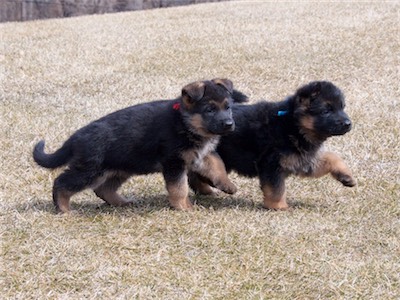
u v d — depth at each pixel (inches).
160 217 113.8
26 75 179.0
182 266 102.3
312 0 276.7
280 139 116.1
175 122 115.1
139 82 172.6
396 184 122.5
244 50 192.5
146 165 117.0
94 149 115.1
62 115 154.0
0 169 130.0
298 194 122.6
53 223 112.1
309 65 178.4
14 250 105.6
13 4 303.1
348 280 98.8
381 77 168.2
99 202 121.6
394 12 230.1
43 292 98.0
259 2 287.3
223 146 120.0
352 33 203.6
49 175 127.9
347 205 117.3
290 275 100.3
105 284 99.2
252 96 161.0
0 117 152.7
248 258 103.3
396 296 96.7
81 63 187.2
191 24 236.8
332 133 114.1
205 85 114.5
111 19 263.9
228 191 117.4
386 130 140.9
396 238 107.7
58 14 315.0
